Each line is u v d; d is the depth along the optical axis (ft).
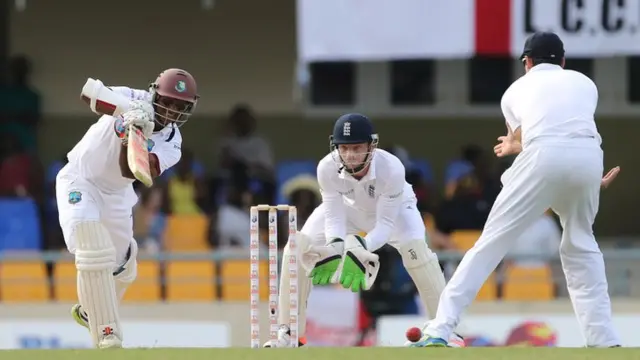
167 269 126.41
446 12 124.77
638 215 155.94
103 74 157.48
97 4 157.38
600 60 154.40
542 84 71.61
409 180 135.33
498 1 124.06
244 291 125.39
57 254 122.62
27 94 152.35
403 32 125.08
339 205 75.46
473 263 70.79
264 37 157.48
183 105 71.82
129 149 68.08
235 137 145.48
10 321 119.03
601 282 72.28
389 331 114.73
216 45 157.58
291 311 72.59
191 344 119.75
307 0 125.29
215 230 133.08
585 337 72.59
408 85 156.35
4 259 120.78
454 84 155.74
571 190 70.18
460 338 78.38
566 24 123.54
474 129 155.94
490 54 124.47
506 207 70.59
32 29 156.87
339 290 118.73
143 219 133.80
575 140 69.92
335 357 61.72
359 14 125.18
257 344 71.92
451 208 134.41
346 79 156.87
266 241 130.31
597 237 156.46
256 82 157.48
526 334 117.08
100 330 72.90
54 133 156.66
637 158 155.84
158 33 157.48
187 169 141.08
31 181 142.72
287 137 157.38
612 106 154.92
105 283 72.74
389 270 118.83
